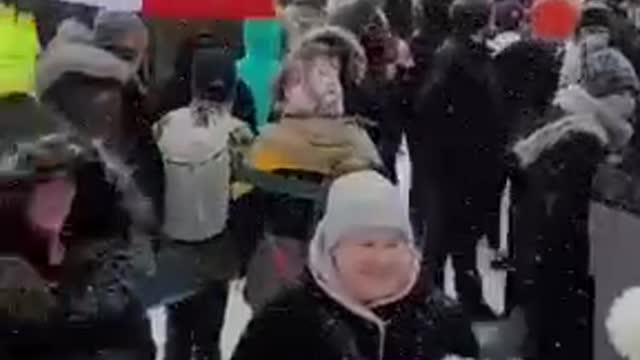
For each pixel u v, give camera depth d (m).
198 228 6.00
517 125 7.86
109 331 4.10
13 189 4.03
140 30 5.85
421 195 8.06
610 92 6.57
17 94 4.27
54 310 4.02
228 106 6.25
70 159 4.09
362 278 4.10
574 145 6.39
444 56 7.93
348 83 6.58
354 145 6.20
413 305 4.16
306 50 6.33
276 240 5.94
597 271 5.55
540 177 6.47
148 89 6.18
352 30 8.04
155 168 5.92
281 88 6.37
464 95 7.91
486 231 8.03
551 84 7.87
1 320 3.99
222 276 6.04
